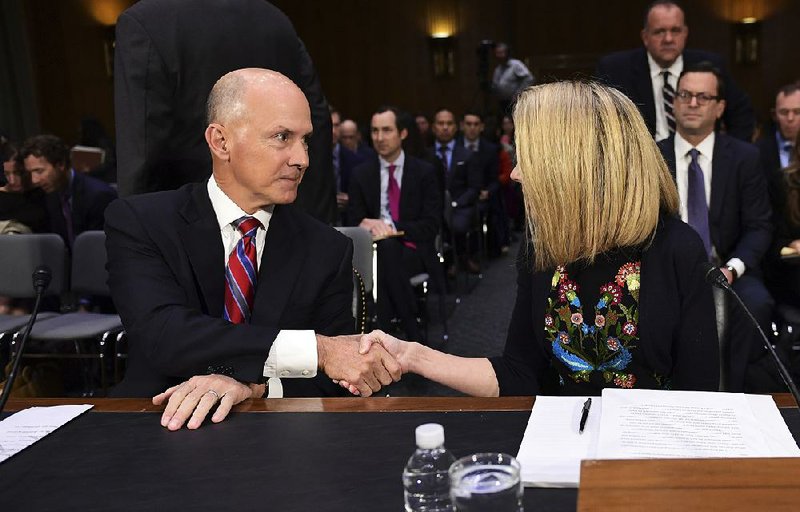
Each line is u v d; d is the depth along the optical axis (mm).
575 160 1724
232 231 2004
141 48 2436
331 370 1790
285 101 1883
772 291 3736
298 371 1781
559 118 1736
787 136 4902
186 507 1204
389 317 4664
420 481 1229
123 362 4008
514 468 1109
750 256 3525
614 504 1081
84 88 10961
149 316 1842
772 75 11578
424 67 12773
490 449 1358
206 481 1287
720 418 1421
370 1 12781
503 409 1539
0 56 10016
